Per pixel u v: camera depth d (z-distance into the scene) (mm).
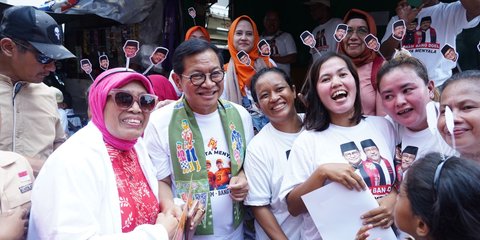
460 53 3404
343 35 2264
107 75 1356
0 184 1306
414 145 1726
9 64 1803
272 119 1933
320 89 1735
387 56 2871
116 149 1365
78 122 4738
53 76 4867
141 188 1428
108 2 4414
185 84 1806
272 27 4449
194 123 1861
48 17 1818
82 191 1158
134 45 1929
